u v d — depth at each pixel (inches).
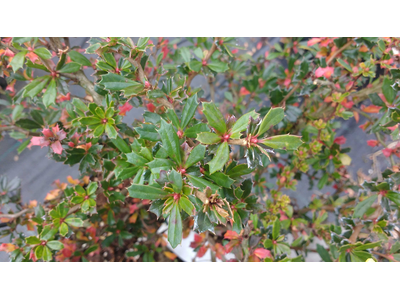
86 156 10.6
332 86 12.4
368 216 12.1
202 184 6.6
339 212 15.3
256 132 6.6
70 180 16.1
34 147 19.5
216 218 6.3
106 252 17.8
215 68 11.8
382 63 11.4
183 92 9.2
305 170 15.0
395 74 9.9
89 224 14.8
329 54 13.9
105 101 9.4
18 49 9.4
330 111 16.0
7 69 11.6
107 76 7.9
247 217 8.1
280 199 14.3
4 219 13.5
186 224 16.8
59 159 10.4
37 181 19.1
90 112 9.6
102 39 8.9
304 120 16.0
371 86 13.1
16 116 14.7
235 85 21.1
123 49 8.1
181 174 6.7
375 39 11.2
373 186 10.8
